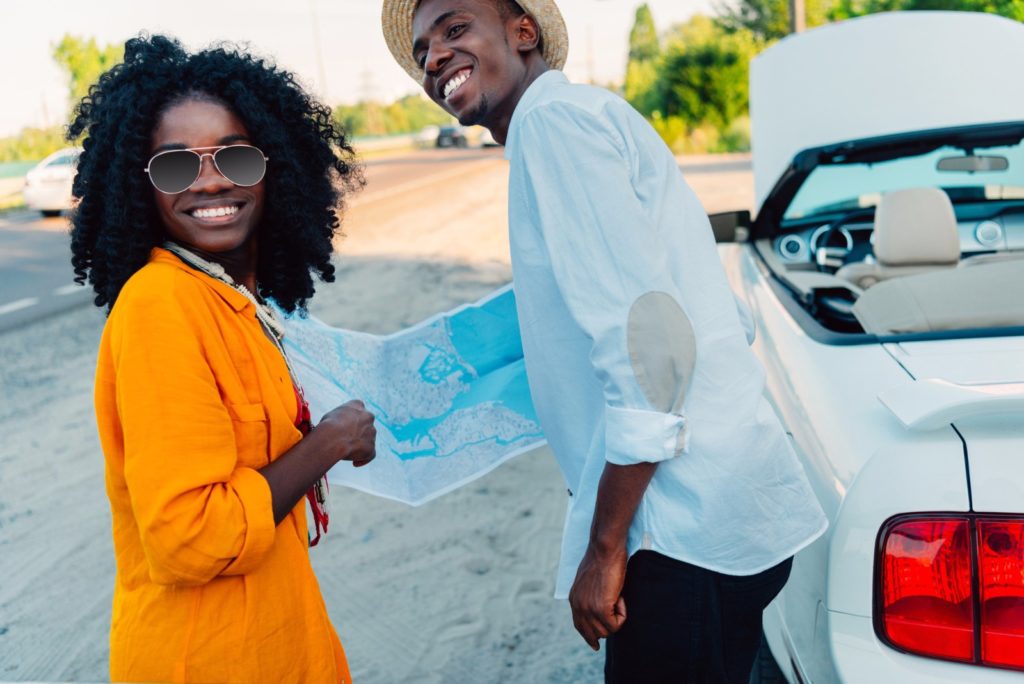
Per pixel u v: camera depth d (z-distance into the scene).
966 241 3.62
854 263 3.53
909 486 1.54
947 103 3.53
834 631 1.59
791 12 17.78
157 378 1.26
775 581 1.61
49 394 5.71
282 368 1.48
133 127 1.42
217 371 1.35
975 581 1.46
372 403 2.04
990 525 1.47
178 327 1.30
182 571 1.27
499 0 1.74
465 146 37.28
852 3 20.72
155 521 1.24
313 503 1.66
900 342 2.07
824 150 3.56
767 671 2.24
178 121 1.43
